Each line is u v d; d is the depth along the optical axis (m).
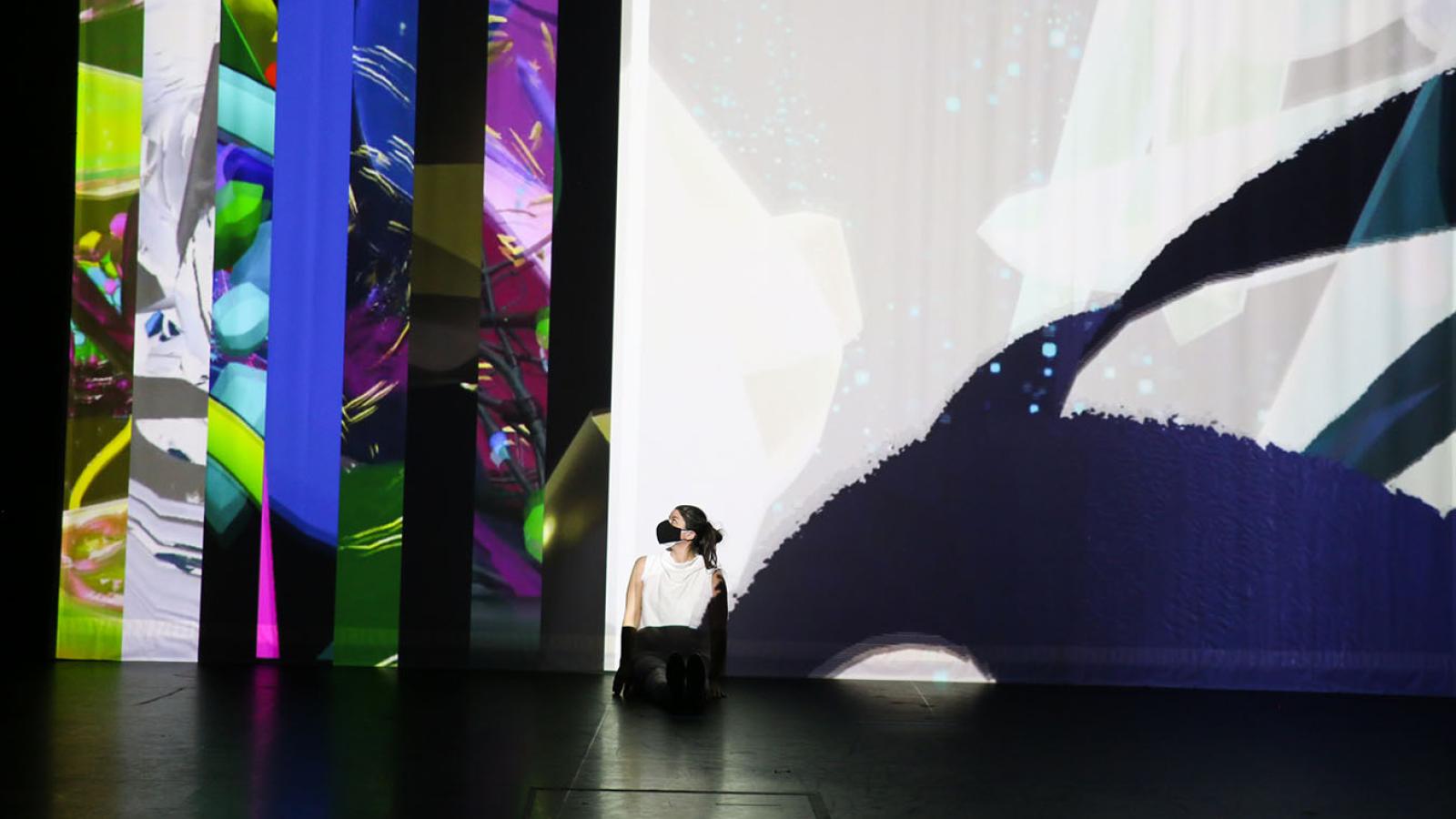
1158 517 5.75
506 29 5.82
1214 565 5.73
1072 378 5.77
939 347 5.79
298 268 5.78
